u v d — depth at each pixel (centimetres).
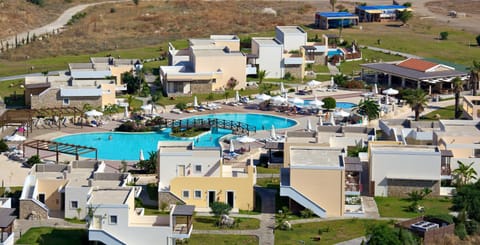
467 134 19162
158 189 16488
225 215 15775
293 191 16150
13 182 17788
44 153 19788
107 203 14425
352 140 19125
